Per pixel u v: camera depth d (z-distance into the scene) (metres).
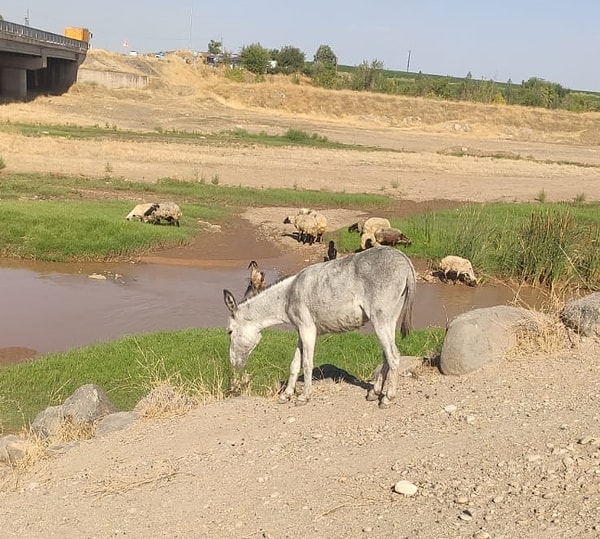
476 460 6.69
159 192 34.62
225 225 29.05
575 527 5.39
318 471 6.98
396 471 6.75
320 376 10.30
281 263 24.34
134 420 9.69
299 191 36.72
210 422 8.77
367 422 8.03
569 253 22.55
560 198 39.50
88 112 64.75
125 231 24.97
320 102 82.06
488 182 44.47
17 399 12.30
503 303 20.64
